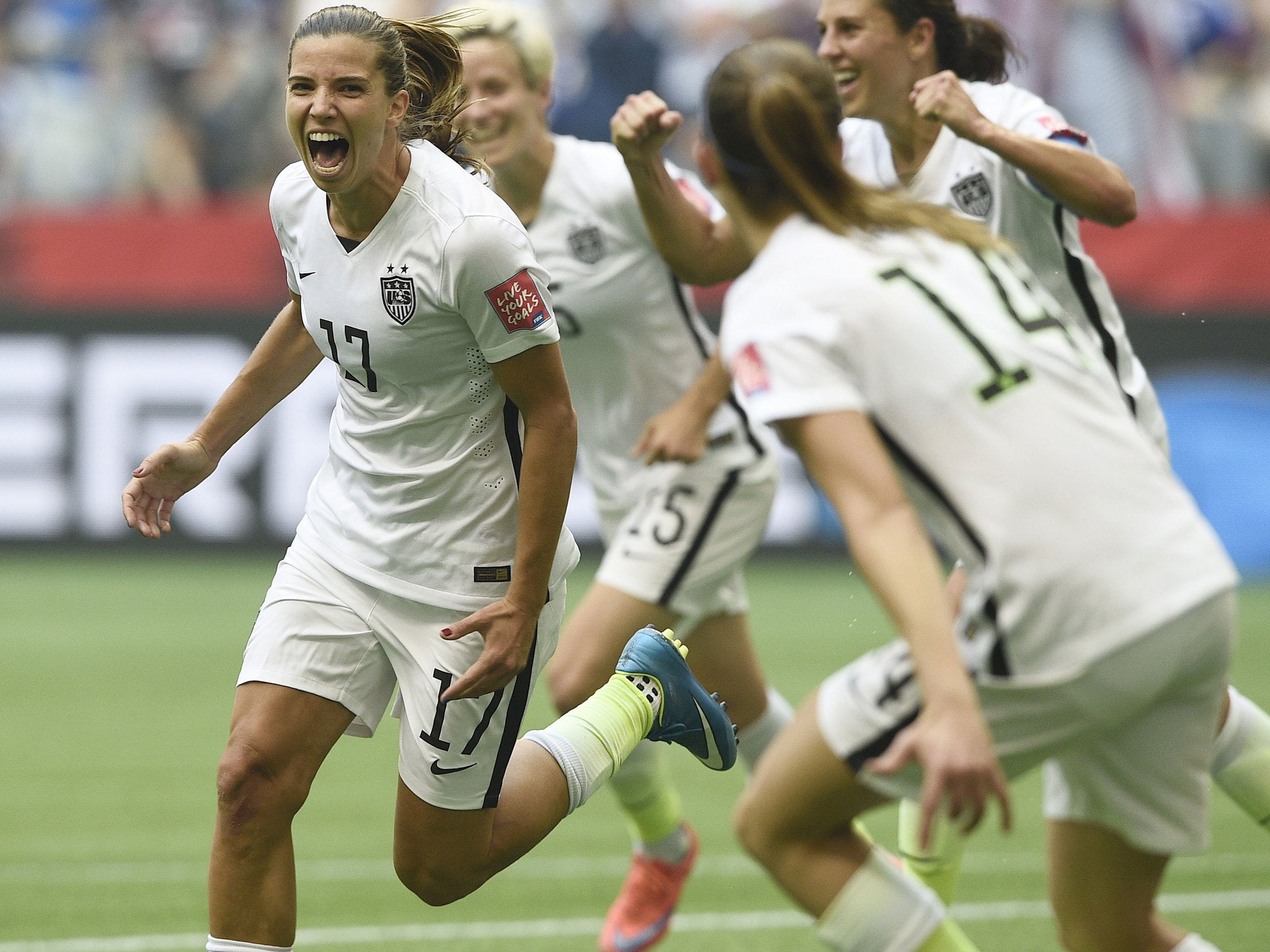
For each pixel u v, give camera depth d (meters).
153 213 42.94
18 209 49.12
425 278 10.35
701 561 15.62
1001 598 8.30
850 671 8.98
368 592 11.02
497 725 11.02
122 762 22.69
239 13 48.94
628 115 13.73
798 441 8.33
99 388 42.81
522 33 15.62
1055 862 9.62
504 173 15.84
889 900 8.87
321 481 11.55
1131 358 13.02
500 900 15.96
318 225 10.79
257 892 10.42
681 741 12.91
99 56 48.91
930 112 11.59
